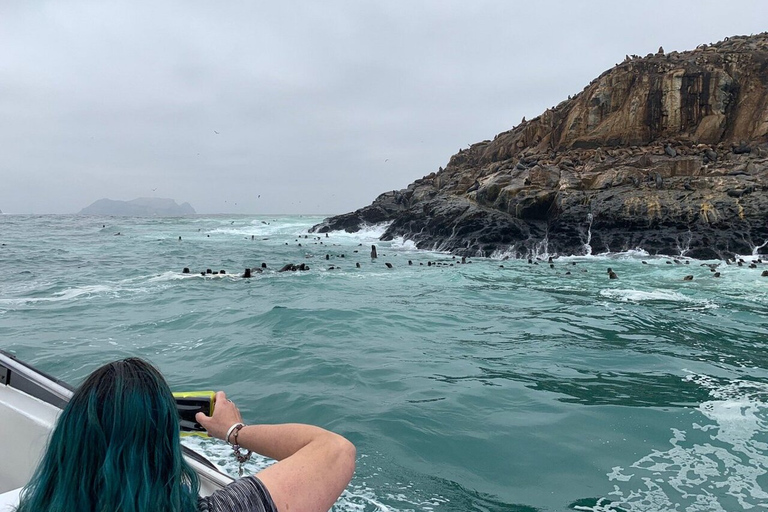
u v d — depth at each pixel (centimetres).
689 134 3403
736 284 1614
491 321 1095
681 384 690
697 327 1039
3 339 905
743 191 2550
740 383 694
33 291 1455
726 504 405
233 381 693
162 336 940
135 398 108
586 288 1579
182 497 113
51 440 110
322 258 2661
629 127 3516
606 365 778
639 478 444
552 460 475
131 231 4853
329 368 746
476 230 3002
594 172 3061
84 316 1120
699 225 2527
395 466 461
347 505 396
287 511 121
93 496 103
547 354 839
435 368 757
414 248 3300
